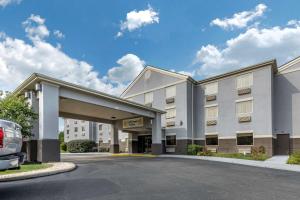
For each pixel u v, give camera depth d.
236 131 25.86
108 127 47.09
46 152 15.23
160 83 31.62
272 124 23.66
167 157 22.25
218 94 28.00
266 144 23.45
